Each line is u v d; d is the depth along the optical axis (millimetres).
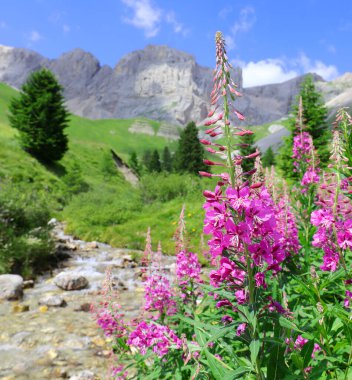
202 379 2627
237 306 2100
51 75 42844
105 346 6328
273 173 4035
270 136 158000
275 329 2201
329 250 2928
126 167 62125
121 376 3900
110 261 13727
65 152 47219
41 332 6914
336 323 2643
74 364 5707
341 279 3154
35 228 13625
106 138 170000
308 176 4625
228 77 2039
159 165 84375
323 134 20844
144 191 29531
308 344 2250
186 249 3959
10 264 11102
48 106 42000
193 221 18125
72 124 162125
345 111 3305
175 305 3855
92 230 19781
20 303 8688
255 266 2168
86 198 28000
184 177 30219
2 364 5711
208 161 2105
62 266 12641
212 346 2826
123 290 9758
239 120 2029
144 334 3135
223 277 2143
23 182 32906
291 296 2855
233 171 2076
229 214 2041
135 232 18562
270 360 2119
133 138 193375
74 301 8930
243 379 2283
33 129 40969
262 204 2113
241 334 2109
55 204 28812
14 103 42531
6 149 38688
